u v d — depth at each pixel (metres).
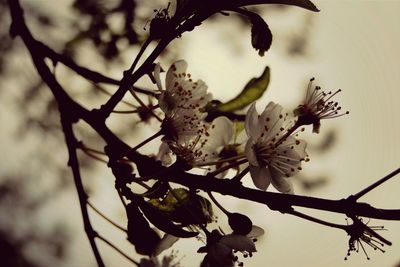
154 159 0.41
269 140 0.41
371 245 0.38
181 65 0.42
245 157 0.41
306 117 0.41
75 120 0.45
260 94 0.44
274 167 0.41
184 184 0.39
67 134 0.44
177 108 0.41
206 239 0.40
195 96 0.42
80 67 0.47
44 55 0.46
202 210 0.40
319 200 0.39
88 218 0.42
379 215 0.38
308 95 0.41
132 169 0.41
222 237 0.40
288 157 0.41
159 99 0.41
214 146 0.42
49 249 0.55
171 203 0.40
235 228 0.40
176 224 0.40
